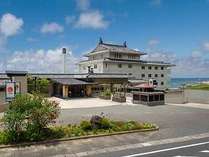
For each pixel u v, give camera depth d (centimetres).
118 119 2564
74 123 2225
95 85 5303
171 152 1443
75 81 5053
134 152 1451
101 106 3734
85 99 4650
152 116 2798
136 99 4106
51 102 1691
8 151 1431
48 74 5097
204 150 1480
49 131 1709
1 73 3966
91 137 1723
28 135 1566
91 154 1421
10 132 1558
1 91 2883
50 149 1482
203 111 3272
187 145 1597
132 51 7062
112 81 5634
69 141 1633
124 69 6681
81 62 7175
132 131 1888
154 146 1579
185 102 4384
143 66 6975
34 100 1633
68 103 4034
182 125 2255
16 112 1566
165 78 7362
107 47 6900
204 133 1948
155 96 3956
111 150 1494
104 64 6431
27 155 1377
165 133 1923
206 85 6444
